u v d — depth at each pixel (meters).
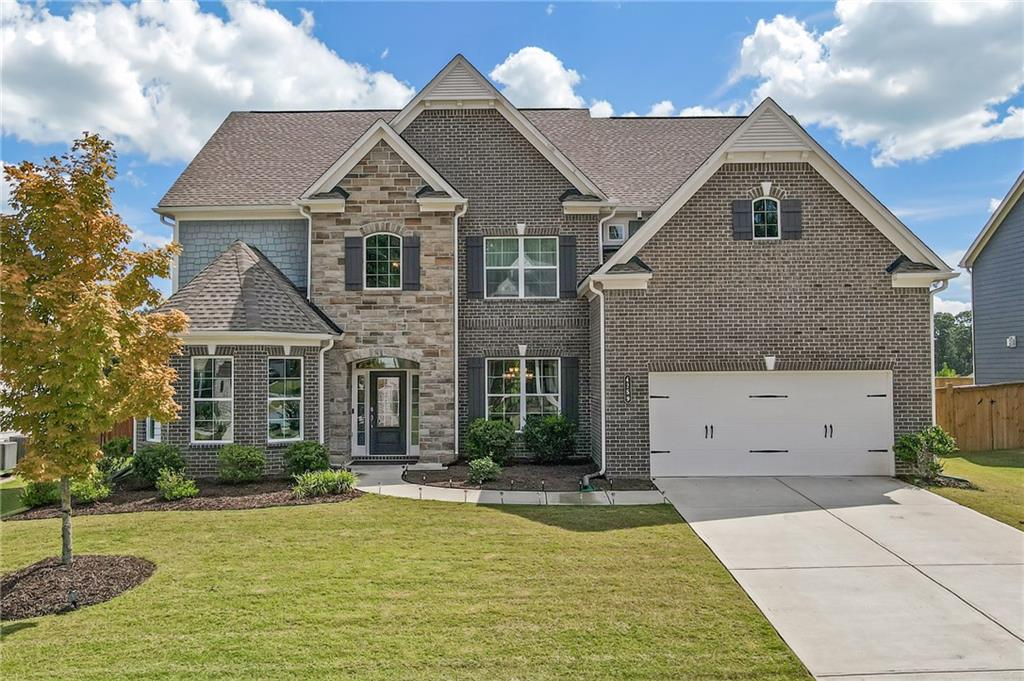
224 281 15.27
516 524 10.73
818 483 13.96
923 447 14.09
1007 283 25.20
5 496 13.70
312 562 8.75
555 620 6.86
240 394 14.32
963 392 19.30
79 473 8.09
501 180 17.78
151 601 7.38
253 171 18.94
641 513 11.50
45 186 8.08
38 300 7.97
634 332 14.84
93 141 8.54
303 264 17.75
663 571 8.44
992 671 5.92
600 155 20.20
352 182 16.95
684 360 14.78
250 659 5.98
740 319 14.82
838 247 14.86
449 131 17.91
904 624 6.90
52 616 6.98
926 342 14.72
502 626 6.70
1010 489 13.34
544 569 8.48
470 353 17.38
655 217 14.85
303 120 21.56
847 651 6.27
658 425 14.83
